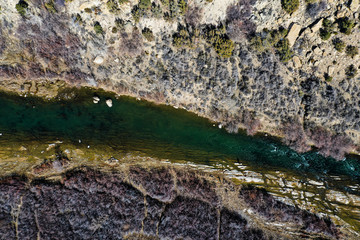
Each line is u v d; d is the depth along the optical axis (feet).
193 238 91.66
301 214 94.94
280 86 99.04
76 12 92.22
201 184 98.48
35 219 90.02
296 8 88.74
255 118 102.32
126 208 93.71
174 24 95.25
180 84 100.63
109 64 100.68
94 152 100.37
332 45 93.81
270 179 100.78
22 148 96.89
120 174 98.02
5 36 94.79
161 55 98.99
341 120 99.66
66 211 91.76
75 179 94.53
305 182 100.78
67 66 100.48
